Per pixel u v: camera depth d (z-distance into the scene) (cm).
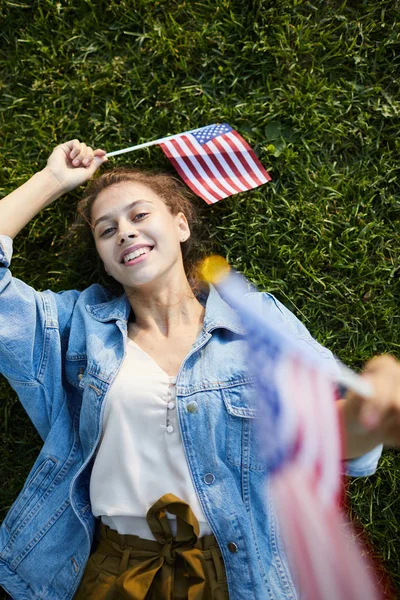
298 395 119
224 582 173
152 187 208
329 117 241
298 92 239
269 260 238
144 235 198
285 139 242
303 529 113
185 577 173
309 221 237
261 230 238
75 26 248
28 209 207
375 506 226
